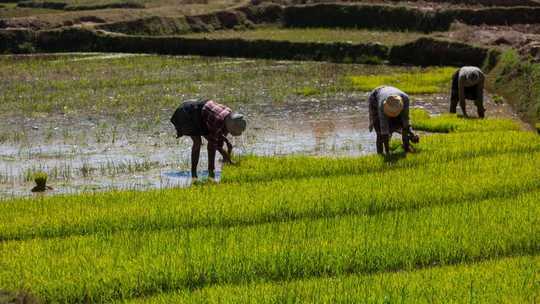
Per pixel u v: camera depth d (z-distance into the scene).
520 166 29.56
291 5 91.38
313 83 55.50
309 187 27.28
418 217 23.75
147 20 84.44
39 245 21.72
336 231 22.61
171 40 76.25
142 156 34.25
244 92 51.75
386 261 20.58
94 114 44.12
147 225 23.89
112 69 64.25
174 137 38.03
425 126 38.59
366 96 49.41
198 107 29.48
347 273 20.19
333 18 86.94
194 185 28.55
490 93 51.03
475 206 24.72
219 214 24.39
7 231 23.20
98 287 18.84
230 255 20.58
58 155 34.59
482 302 17.41
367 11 85.44
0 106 46.78
